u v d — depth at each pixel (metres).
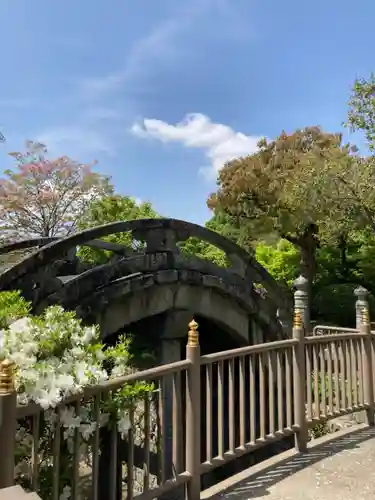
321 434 6.75
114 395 2.96
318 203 15.15
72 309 5.79
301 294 11.86
